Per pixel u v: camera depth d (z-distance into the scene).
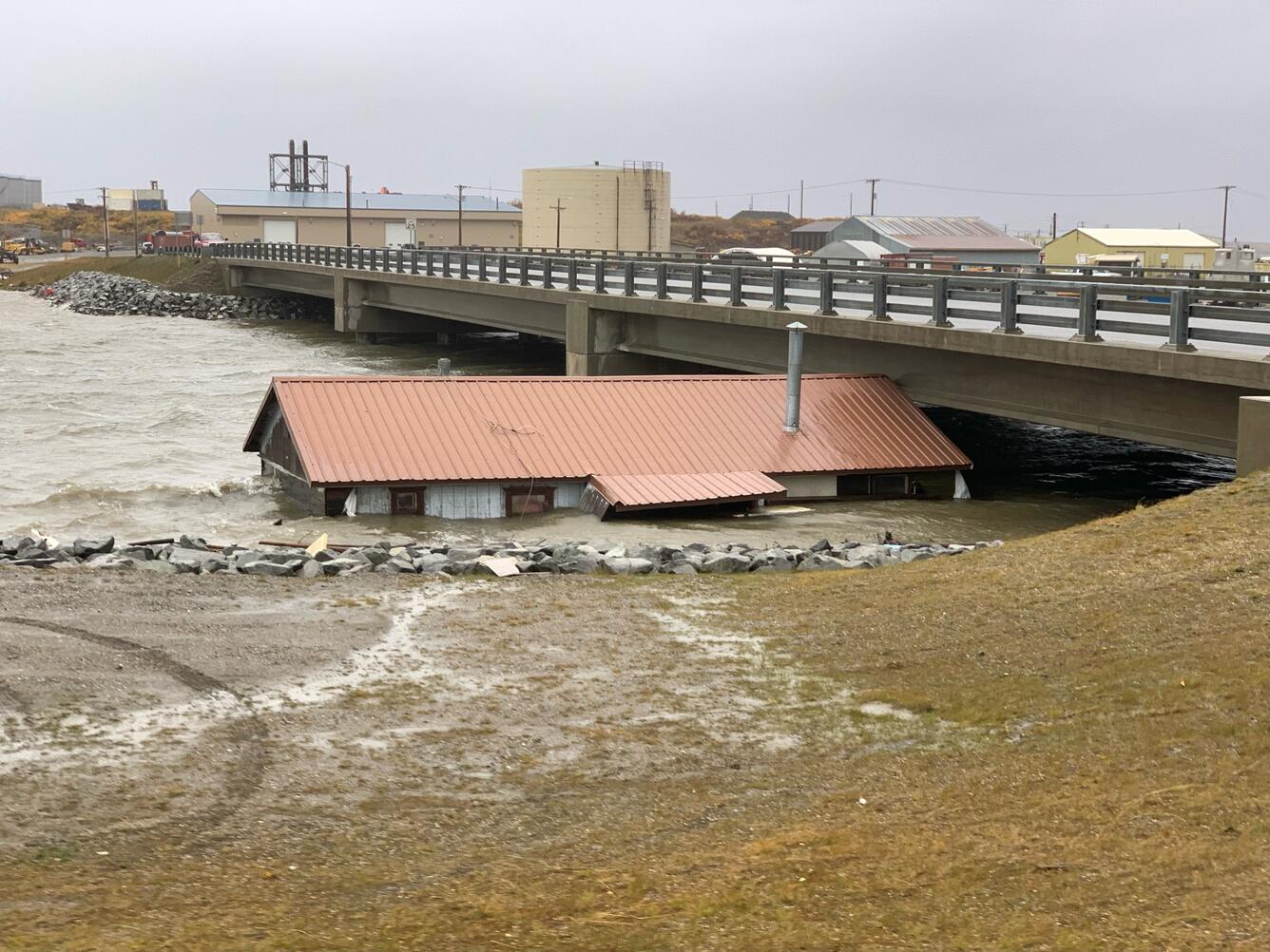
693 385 29.94
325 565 18.06
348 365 59.19
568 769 11.09
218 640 14.46
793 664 13.75
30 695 12.48
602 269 44.50
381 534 23.09
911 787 10.24
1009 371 29.06
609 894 8.61
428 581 17.62
